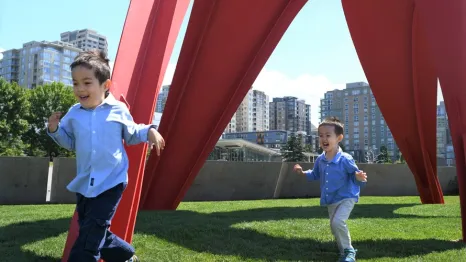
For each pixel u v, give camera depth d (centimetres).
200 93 934
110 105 359
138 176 450
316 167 546
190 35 878
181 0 540
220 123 967
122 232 436
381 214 1001
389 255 529
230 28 893
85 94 347
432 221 864
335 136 517
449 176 2280
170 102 923
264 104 16538
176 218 834
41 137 5534
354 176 509
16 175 1276
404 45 1265
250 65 938
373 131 12725
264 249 552
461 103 602
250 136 12488
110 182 340
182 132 958
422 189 1416
